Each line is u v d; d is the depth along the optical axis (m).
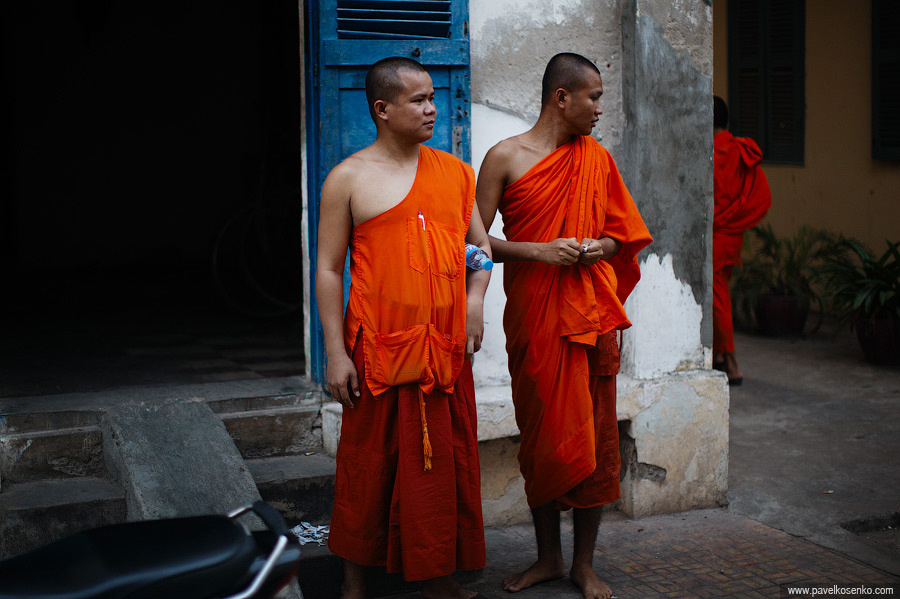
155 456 3.51
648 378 4.33
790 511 4.35
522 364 3.43
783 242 8.34
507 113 4.14
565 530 4.20
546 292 3.35
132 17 8.35
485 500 4.22
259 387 4.18
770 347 7.54
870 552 3.93
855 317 6.99
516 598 3.50
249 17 8.65
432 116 3.06
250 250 6.92
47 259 8.35
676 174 4.29
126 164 8.48
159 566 1.85
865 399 6.05
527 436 3.46
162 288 7.54
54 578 1.83
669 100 4.24
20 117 8.12
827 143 8.55
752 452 5.11
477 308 3.21
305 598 3.48
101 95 8.34
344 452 3.22
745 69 9.37
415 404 3.11
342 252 3.15
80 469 3.72
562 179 3.33
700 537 4.10
